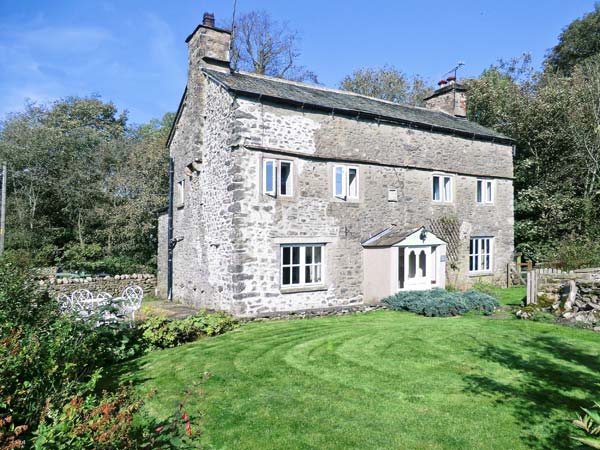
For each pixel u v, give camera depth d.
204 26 13.79
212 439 4.76
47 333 5.64
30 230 23.09
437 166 16.03
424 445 4.52
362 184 14.05
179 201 16.17
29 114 28.14
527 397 5.71
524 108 23.19
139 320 10.10
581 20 30.08
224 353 8.09
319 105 12.95
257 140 12.04
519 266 18.42
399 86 32.75
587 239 18.22
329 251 13.28
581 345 8.12
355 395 5.88
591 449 4.10
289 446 4.56
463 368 6.93
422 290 13.77
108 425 3.46
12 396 3.69
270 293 12.16
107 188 25.34
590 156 20.52
